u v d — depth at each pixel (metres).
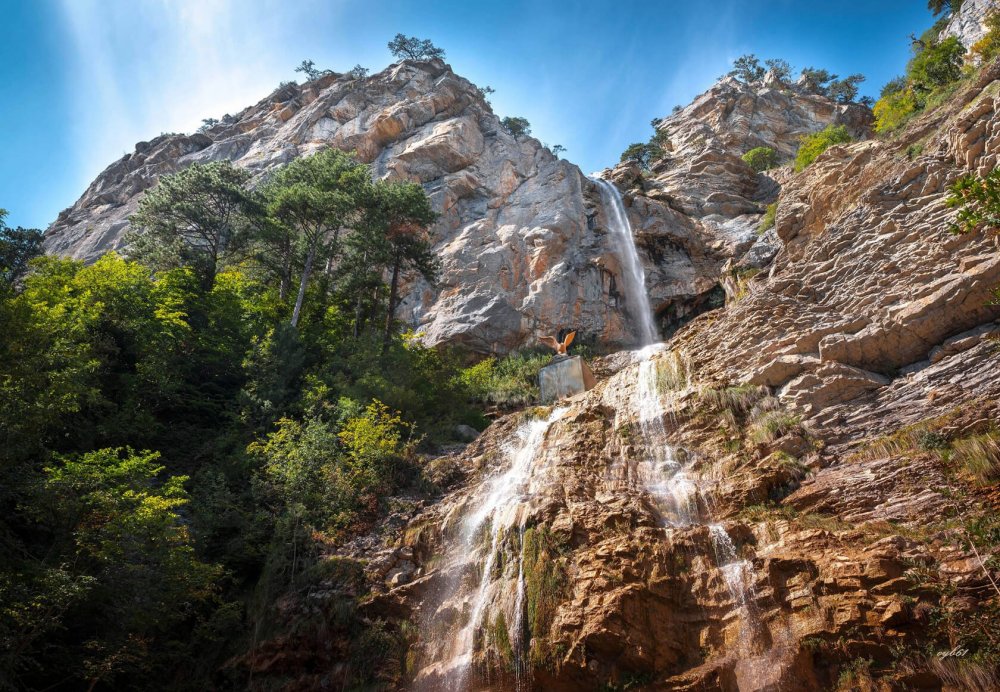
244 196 28.84
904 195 16.48
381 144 48.22
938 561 9.01
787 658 9.01
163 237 29.11
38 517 11.99
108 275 22.31
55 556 12.04
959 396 11.57
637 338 33.72
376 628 12.25
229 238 29.05
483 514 13.98
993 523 9.06
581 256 35.09
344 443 16.86
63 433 16.72
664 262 36.34
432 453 18.59
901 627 8.58
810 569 9.71
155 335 20.62
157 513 12.29
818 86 69.50
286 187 27.00
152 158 55.50
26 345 12.64
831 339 14.18
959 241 13.95
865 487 10.98
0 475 12.20
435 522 14.44
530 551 11.96
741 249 35.16
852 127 60.38
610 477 14.16
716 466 13.11
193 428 19.91
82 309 19.89
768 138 58.53
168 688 12.76
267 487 15.71
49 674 11.97
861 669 8.51
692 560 10.78
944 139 17.08
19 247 27.34
